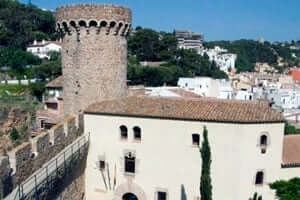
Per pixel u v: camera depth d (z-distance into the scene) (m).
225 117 31.39
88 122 36.50
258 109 33.09
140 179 35.12
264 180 32.44
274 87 136.50
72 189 32.22
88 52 36.72
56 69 104.75
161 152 33.94
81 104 37.59
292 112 90.38
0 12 153.62
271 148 32.28
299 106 121.25
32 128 59.62
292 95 122.56
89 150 36.62
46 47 150.25
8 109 58.88
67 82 38.28
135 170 35.22
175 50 147.50
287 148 36.38
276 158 32.66
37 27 175.00
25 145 24.66
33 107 69.00
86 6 35.53
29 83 95.94
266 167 32.31
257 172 32.09
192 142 32.78
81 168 35.06
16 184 23.19
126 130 35.31
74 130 34.47
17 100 77.69
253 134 31.27
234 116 31.48
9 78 106.75
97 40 36.59
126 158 35.69
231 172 31.50
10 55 120.06
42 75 105.56
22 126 59.78
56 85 71.12
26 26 158.25
